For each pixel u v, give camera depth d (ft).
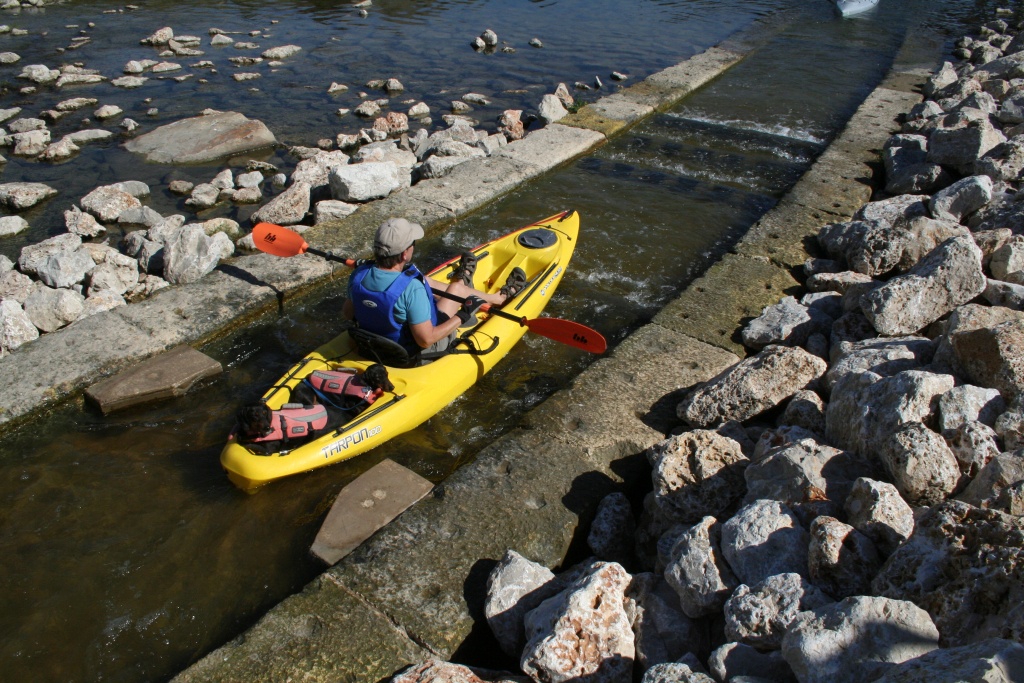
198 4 51.67
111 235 23.56
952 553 9.07
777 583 9.54
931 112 31.19
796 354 14.87
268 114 33.78
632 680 10.14
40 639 11.62
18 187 25.16
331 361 16.06
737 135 32.12
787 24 48.55
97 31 45.39
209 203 25.61
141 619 11.94
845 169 27.73
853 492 10.73
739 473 12.60
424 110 34.24
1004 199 21.68
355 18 48.55
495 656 11.43
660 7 52.80
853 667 8.14
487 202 25.40
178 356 17.24
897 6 53.47
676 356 17.35
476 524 12.91
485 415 16.53
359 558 12.28
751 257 21.68
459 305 17.46
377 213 23.80
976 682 6.63
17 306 17.38
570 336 16.90
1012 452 10.52
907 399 12.12
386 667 10.70
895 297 16.05
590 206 25.73
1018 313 14.48
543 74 40.09
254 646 10.85
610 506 13.14
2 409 15.44
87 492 14.16
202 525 13.52
